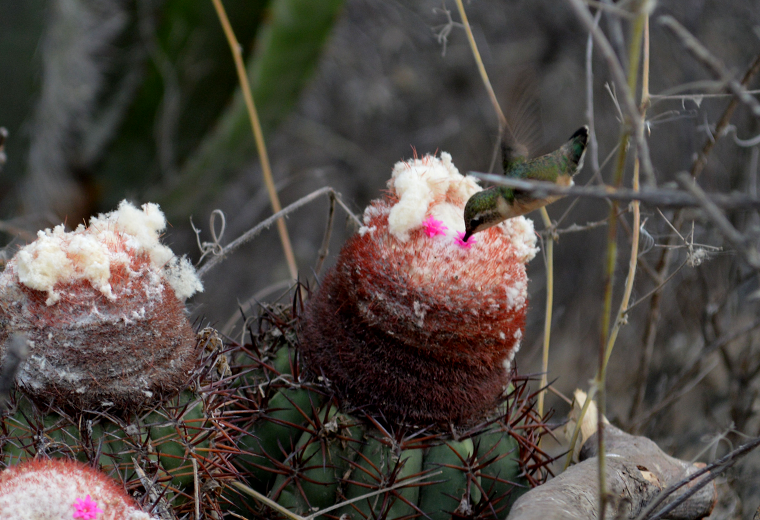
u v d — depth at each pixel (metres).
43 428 0.88
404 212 0.91
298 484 0.94
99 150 1.48
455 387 0.92
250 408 0.96
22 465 0.85
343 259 0.94
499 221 0.92
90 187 1.48
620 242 1.42
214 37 1.44
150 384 0.90
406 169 0.94
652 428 1.16
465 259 0.91
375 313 0.92
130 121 1.49
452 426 0.93
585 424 1.00
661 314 1.24
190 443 0.90
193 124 1.51
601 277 1.46
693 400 1.21
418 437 0.93
